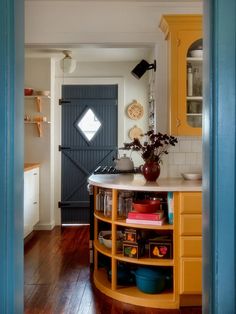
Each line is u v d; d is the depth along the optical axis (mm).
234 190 1132
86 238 4996
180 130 3336
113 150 5812
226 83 1130
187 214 2846
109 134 5824
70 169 5824
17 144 1197
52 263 3920
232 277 1132
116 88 5797
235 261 1132
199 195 2836
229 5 1130
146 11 3582
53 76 5641
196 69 3393
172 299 2891
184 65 3309
